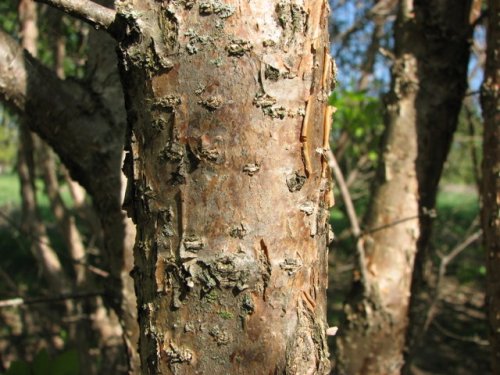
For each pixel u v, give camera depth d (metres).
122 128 1.43
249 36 0.78
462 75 2.09
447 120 2.10
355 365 2.19
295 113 0.81
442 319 5.82
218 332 0.81
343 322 2.23
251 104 0.79
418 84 2.08
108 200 1.46
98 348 3.62
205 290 0.81
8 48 1.27
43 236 3.41
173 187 0.81
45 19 3.35
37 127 1.37
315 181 0.85
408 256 2.14
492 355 1.73
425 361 5.00
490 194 1.70
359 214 3.89
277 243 0.81
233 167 0.79
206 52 0.78
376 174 2.21
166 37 0.79
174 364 0.82
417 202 2.13
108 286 1.58
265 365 0.81
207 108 0.79
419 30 2.06
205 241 0.80
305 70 0.82
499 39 1.68
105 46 1.44
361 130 3.30
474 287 6.72
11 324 4.57
